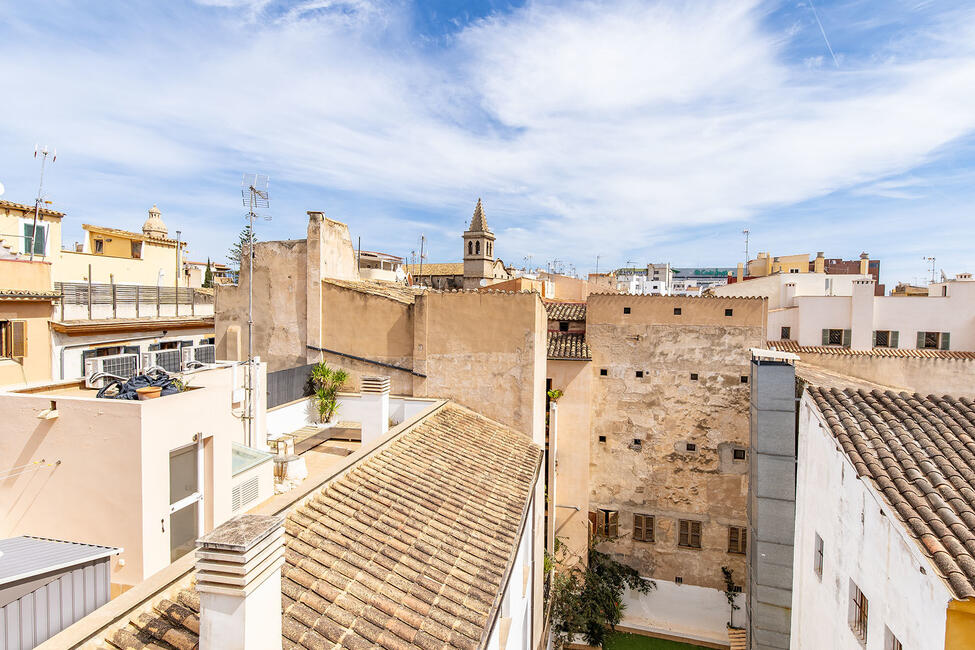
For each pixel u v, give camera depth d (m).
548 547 21.17
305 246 17.98
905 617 7.52
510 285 30.86
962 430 10.21
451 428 15.41
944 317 28.91
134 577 7.64
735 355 22.28
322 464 14.11
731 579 22.34
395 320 17.59
